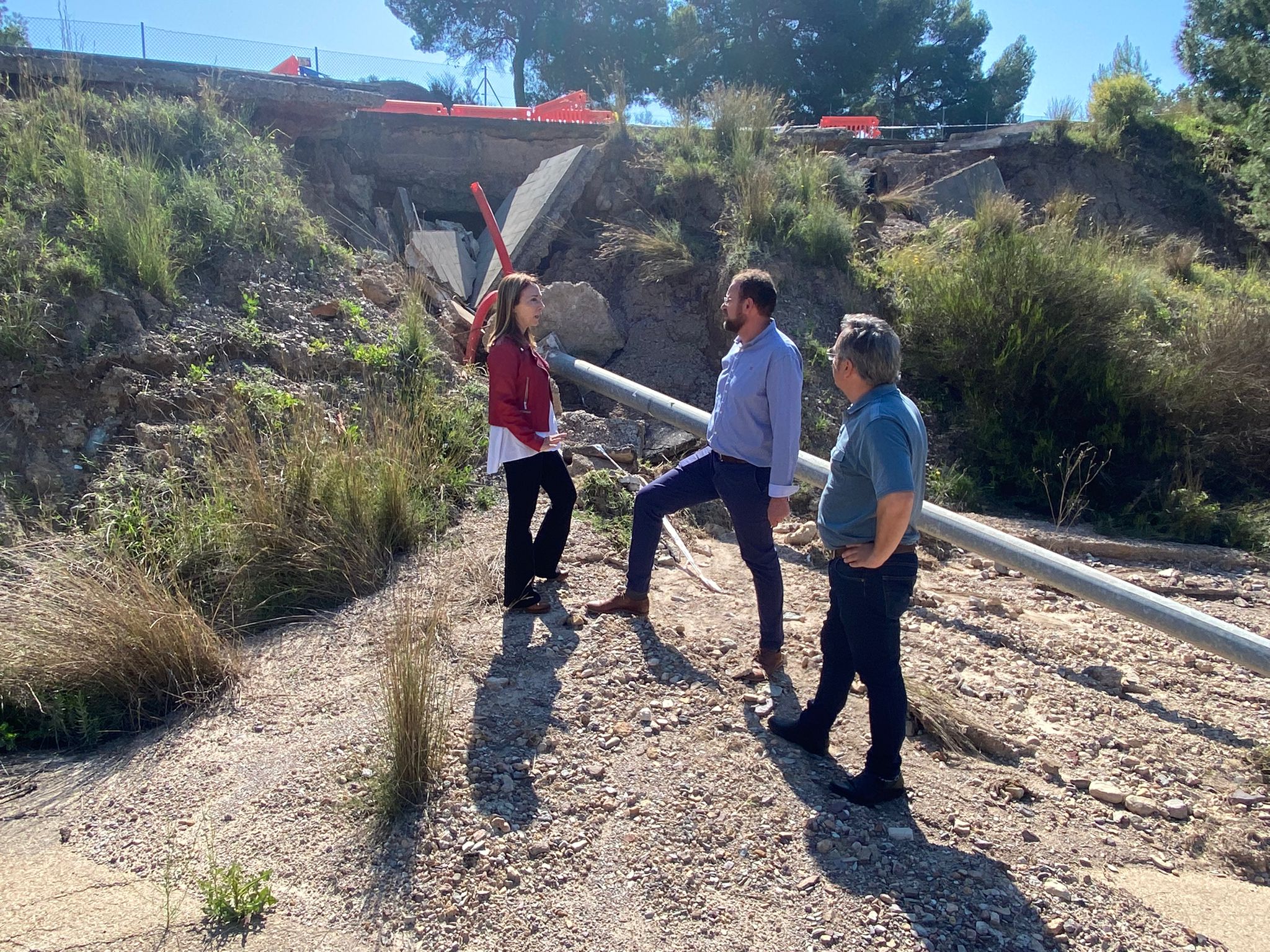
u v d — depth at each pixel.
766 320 4.05
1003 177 15.73
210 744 3.96
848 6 26.97
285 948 2.82
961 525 5.83
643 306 9.30
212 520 5.32
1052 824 3.57
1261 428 8.09
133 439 5.91
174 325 6.51
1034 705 4.54
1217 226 15.95
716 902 3.03
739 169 10.03
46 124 7.47
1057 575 5.39
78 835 3.44
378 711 3.98
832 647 3.64
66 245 6.49
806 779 3.64
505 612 4.80
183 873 3.17
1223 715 4.55
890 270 9.63
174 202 7.25
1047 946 2.90
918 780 3.71
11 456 5.62
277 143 9.46
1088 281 8.53
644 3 26.75
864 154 15.06
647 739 3.82
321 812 3.41
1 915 2.95
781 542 6.44
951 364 8.65
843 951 2.83
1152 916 3.09
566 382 8.54
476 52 28.05
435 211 11.15
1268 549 7.04
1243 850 3.51
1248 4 18.31
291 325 7.02
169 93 8.94
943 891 3.09
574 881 3.09
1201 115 18.33
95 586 4.48
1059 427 8.30
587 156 10.04
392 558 5.47
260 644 4.76
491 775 3.54
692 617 4.97
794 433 3.95
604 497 6.25
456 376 7.42
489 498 6.21
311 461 5.61
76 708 4.20
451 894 3.01
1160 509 7.59
